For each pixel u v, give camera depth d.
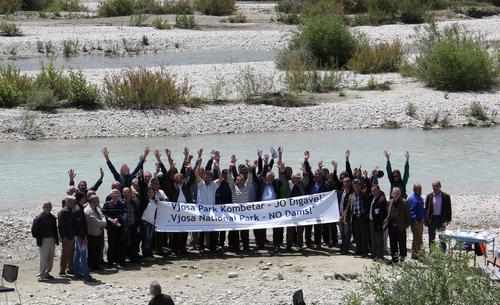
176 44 58.53
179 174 19.36
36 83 38.12
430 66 42.12
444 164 28.72
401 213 17.67
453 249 13.55
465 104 38.38
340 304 13.55
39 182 26.28
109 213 18.02
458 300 11.74
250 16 74.31
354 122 35.88
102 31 63.03
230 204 19.20
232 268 17.88
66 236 17.11
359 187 18.53
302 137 33.53
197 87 40.94
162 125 34.91
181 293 15.80
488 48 48.34
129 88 37.34
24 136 33.41
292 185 19.64
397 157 29.66
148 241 18.69
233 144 32.03
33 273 17.62
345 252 19.00
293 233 19.88
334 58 48.53
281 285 16.28
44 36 60.25
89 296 15.59
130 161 29.00
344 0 74.62
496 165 28.61
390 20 70.94
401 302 11.96
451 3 79.81
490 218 21.73
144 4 77.00
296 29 56.03
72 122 34.84
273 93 39.59
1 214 22.22
